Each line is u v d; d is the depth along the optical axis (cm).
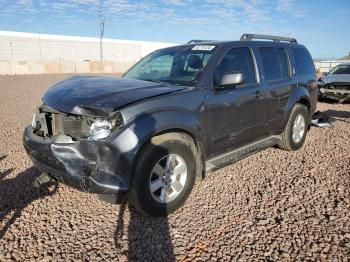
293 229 330
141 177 326
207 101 388
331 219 347
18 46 5431
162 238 317
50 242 309
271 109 507
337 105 1224
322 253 292
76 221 347
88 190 314
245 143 479
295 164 521
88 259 285
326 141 670
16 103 1284
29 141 356
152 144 332
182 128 353
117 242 310
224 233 325
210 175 473
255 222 345
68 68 3919
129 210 370
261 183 445
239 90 437
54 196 402
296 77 571
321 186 433
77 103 323
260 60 491
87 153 310
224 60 429
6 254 290
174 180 358
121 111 313
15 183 439
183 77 411
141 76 455
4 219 348
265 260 284
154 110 334
